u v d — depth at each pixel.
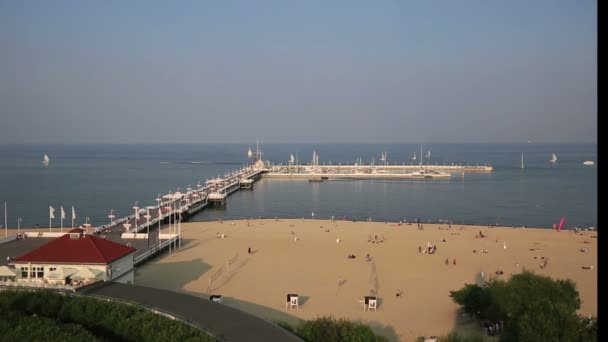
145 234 116.00
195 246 116.88
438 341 55.59
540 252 111.56
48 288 61.84
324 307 72.06
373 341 53.03
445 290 81.06
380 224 152.88
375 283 85.00
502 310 61.97
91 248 73.50
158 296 57.75
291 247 115.50
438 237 129.88
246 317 50.66
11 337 42.28
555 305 52.31
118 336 47.69
